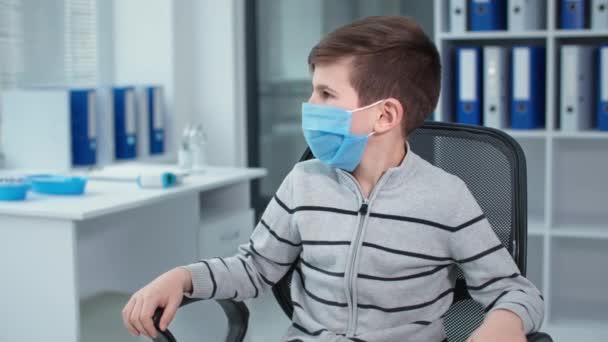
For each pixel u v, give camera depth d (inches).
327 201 53.6
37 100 112.9
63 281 81.4
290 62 157.4
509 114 126.9
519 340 44.8
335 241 52.5
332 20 153.8
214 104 151.3
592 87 126.6
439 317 52.8
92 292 98.7
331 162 52.6
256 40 157.6
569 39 130.4
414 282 51.6
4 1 119.3
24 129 114.0
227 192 113.5
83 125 116.0
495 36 121.9
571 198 134.0
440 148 61.0
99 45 138.0
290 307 59.0
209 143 152.4
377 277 51.6
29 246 82.5
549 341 47.4
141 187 96.0
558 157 130.3
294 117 158.7
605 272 133.3
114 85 139.7
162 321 49.8
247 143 157.9
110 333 92.3
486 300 50.4
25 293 83.4
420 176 52.8
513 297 48.2
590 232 120.1
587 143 132.2
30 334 83.8
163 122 135.8
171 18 136.5
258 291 56.0
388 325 51.9
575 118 120.4
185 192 95.1
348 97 51.2
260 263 56.1
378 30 51.2
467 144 60.2
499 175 58.2
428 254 51.4
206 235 101.7
